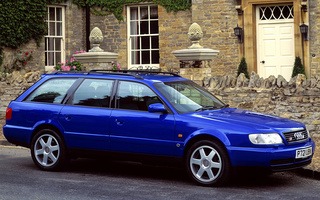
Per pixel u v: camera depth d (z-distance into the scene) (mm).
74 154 8203
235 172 7082
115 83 8078
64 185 7285
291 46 17188
